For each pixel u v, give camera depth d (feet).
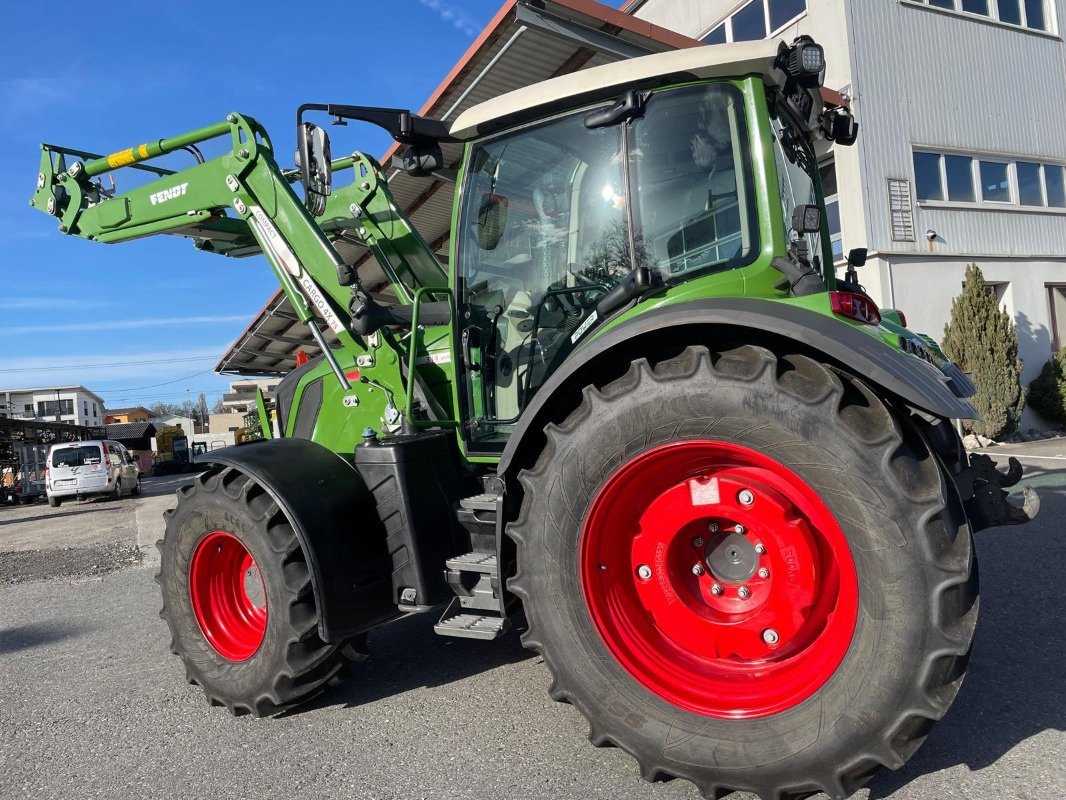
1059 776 6.97
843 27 36.58
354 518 9.46
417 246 13.48
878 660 6.20
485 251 10.07
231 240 14.43
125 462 63.05
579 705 7.50
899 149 37.58
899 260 37.04
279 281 11.94
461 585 9.00
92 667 12.77
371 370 11.23
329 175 11.12
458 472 10.35
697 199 8.69
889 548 6.20
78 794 8.11
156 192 13.29
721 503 7.29
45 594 19.66
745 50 8.36
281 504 9.15
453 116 27.35
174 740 9.37
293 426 12.46
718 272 8.50
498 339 10.11
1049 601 12.06
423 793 7.57
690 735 6.90
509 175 9.84
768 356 6.83
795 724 6.51
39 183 14.87
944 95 39.09
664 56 8.57
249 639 10.30
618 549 7.84
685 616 7.53
